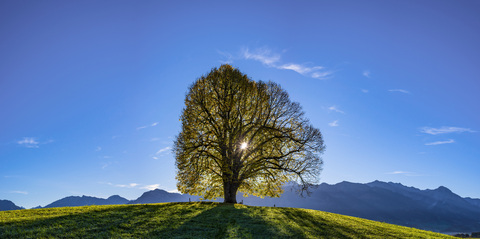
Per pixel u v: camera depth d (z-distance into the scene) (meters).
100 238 21.09
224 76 43.50
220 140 42.00
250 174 43.06
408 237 29.34
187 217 29.19
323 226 30.12
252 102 44.00
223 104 43.09
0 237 19.88
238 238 23.03
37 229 21.92
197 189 43.88
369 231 30.14
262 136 43.41
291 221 30.58
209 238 22.83
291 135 43.84
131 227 24.48
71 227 23.09
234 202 42.56
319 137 43.44
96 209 31.89
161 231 23.98
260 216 31.59
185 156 41.12
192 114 42.56
